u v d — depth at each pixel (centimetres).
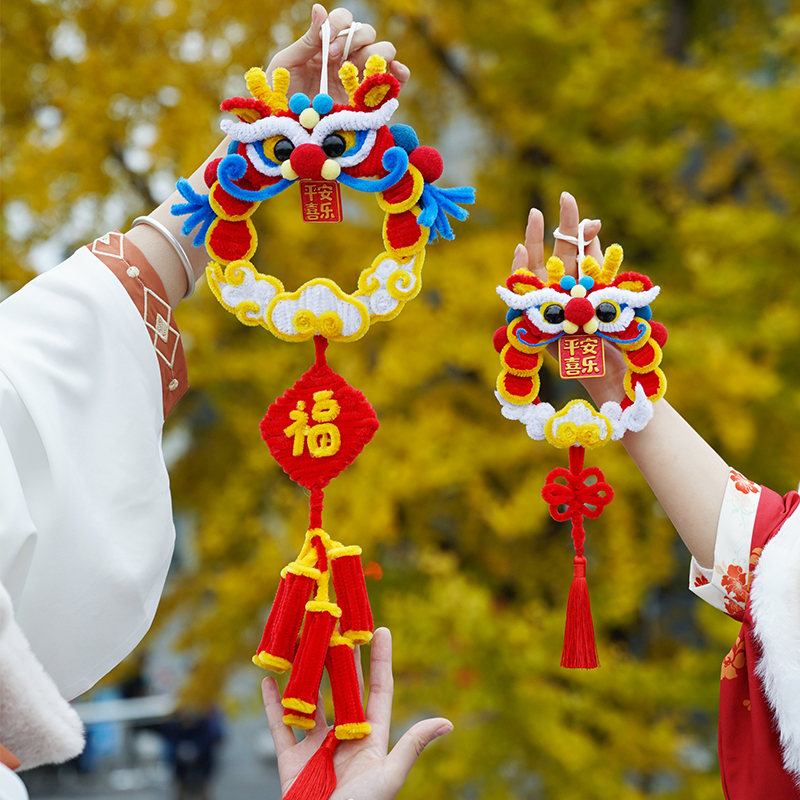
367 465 336
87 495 101
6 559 91
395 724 373
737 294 336
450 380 383
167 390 114
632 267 362
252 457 361
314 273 354
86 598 100
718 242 332
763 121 341
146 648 435
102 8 359
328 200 113
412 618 324
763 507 114
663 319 344
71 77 364
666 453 119
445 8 353
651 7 416
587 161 335
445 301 346
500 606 373
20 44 366
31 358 102
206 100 354
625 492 347
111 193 371
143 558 105
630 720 346
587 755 326
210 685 399
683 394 321
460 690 332
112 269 110
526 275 122
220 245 111
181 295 117
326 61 112
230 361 360
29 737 84
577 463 123
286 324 111
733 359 311
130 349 108
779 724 104
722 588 113
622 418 119
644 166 336
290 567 110
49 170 350
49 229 378
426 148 109
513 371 121
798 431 350
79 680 103
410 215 111
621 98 344
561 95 331
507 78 346
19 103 375
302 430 112
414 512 377
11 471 94
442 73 386
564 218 126
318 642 107
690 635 433
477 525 379
